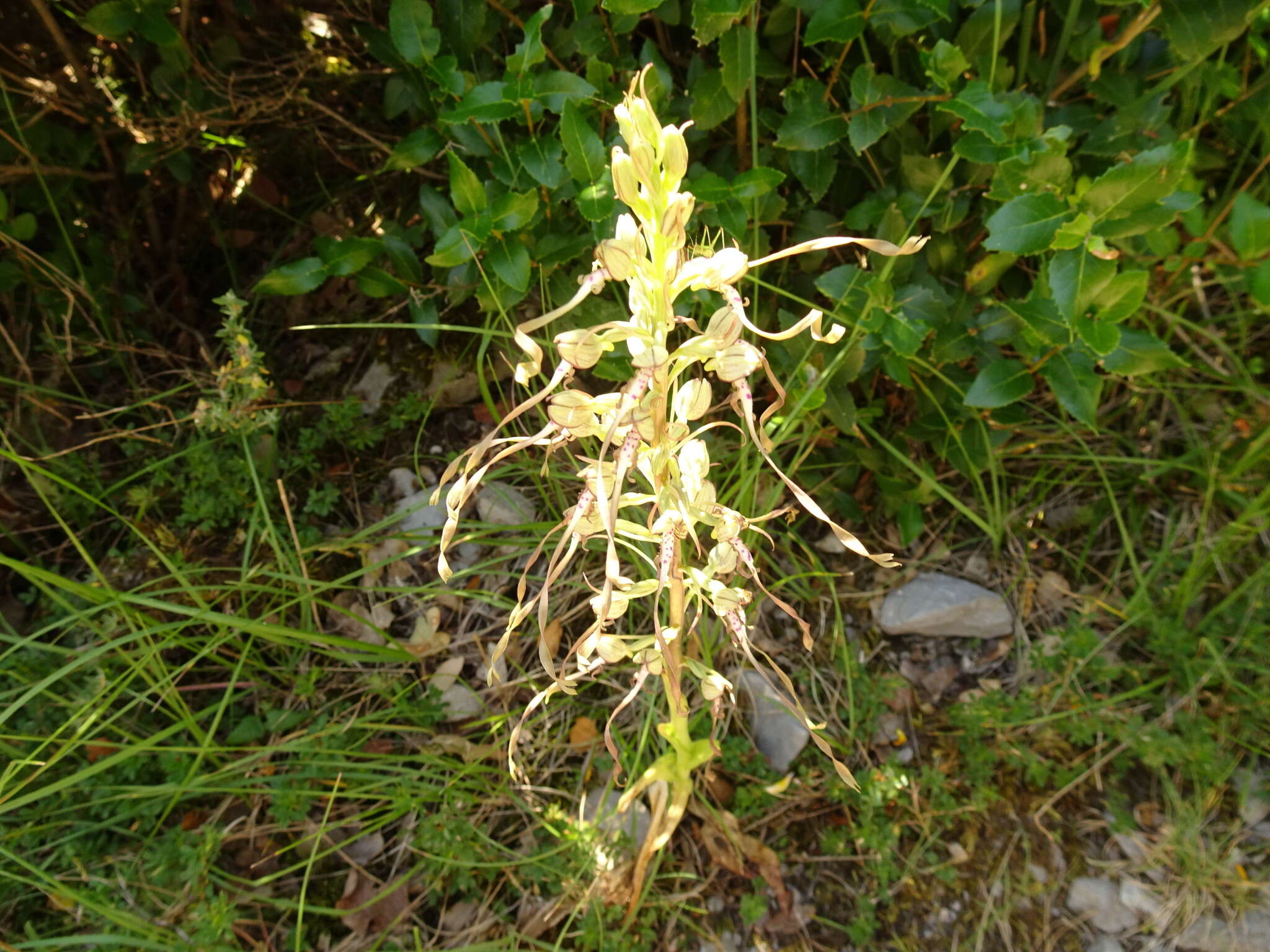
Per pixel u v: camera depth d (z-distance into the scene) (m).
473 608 0.41
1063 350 0.37
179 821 0.36
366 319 0.47
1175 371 0.47
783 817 0.39
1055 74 0.40
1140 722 0.41
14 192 0.43
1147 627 0.44
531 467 0.41
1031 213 0.33
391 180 0.49
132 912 0.34
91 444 0.44
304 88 0.46
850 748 0.40
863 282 0.37
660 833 0.33
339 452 0.45
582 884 0.36
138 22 0.39
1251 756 0.41
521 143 0.37
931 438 0.42
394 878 0.36
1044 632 0.44
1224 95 0.43
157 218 0.48
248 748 0.35
